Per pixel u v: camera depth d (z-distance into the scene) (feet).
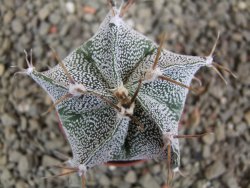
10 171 0.46
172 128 0.29
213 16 0.47
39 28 0.46
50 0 0.46
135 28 0.46
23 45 0.46
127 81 0.30
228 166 0.46
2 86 0.46
